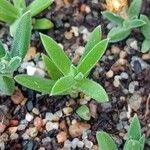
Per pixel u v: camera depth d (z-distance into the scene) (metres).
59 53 0.12
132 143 0.11
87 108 0.13
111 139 0.12
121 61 0.14
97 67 0.14
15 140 0.13
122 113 0.13
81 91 0.13
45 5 0.13
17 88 0.13
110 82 0.13
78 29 0.14
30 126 0.13
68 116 0.13
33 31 0.14
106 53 0.14
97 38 0.12
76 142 0.13
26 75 0.12
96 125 0.13
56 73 0.13
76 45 0.14
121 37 0.14
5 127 0.13
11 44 0.14
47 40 0.12
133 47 0.14
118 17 0.14
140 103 0.13
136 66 0.14
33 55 0.14
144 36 0.14
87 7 0.15
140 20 0.13
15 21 0.14
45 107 0.13
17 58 0.12
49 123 0.13
